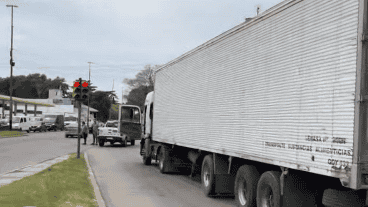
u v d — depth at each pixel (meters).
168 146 14.03
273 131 6.43
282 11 6.41
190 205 8.50
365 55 4.65
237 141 7.77
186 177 13.38
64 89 123.00
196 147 10.12
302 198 6.05
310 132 5.43
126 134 28.41
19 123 46.16
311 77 5.52
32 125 48.03
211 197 9.55
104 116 104.56
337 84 4.97
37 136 38.91
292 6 6.13
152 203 8.63
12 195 8.08
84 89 17.81
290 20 6.16
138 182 11.88
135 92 80.12
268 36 6.83
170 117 12.80
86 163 16.27
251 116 7.25
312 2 5.62
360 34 4.65
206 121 9.56
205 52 9.91
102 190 10.21
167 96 13.27
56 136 40.56
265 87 6.82
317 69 5.39
